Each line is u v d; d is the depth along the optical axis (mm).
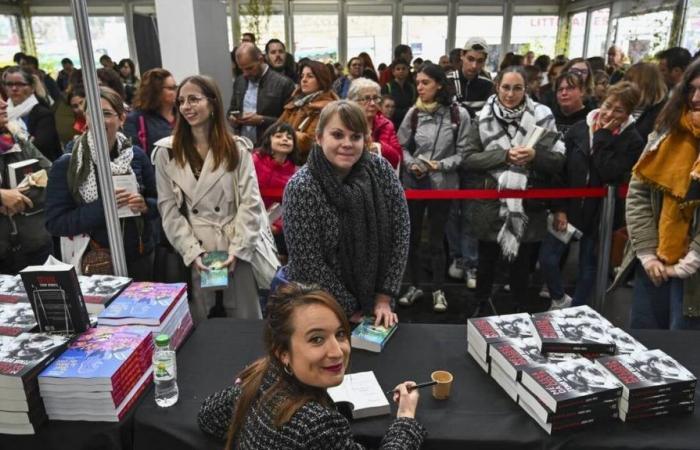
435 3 10805
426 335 1655
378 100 2918
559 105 3352
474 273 3631
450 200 3281
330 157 1570
